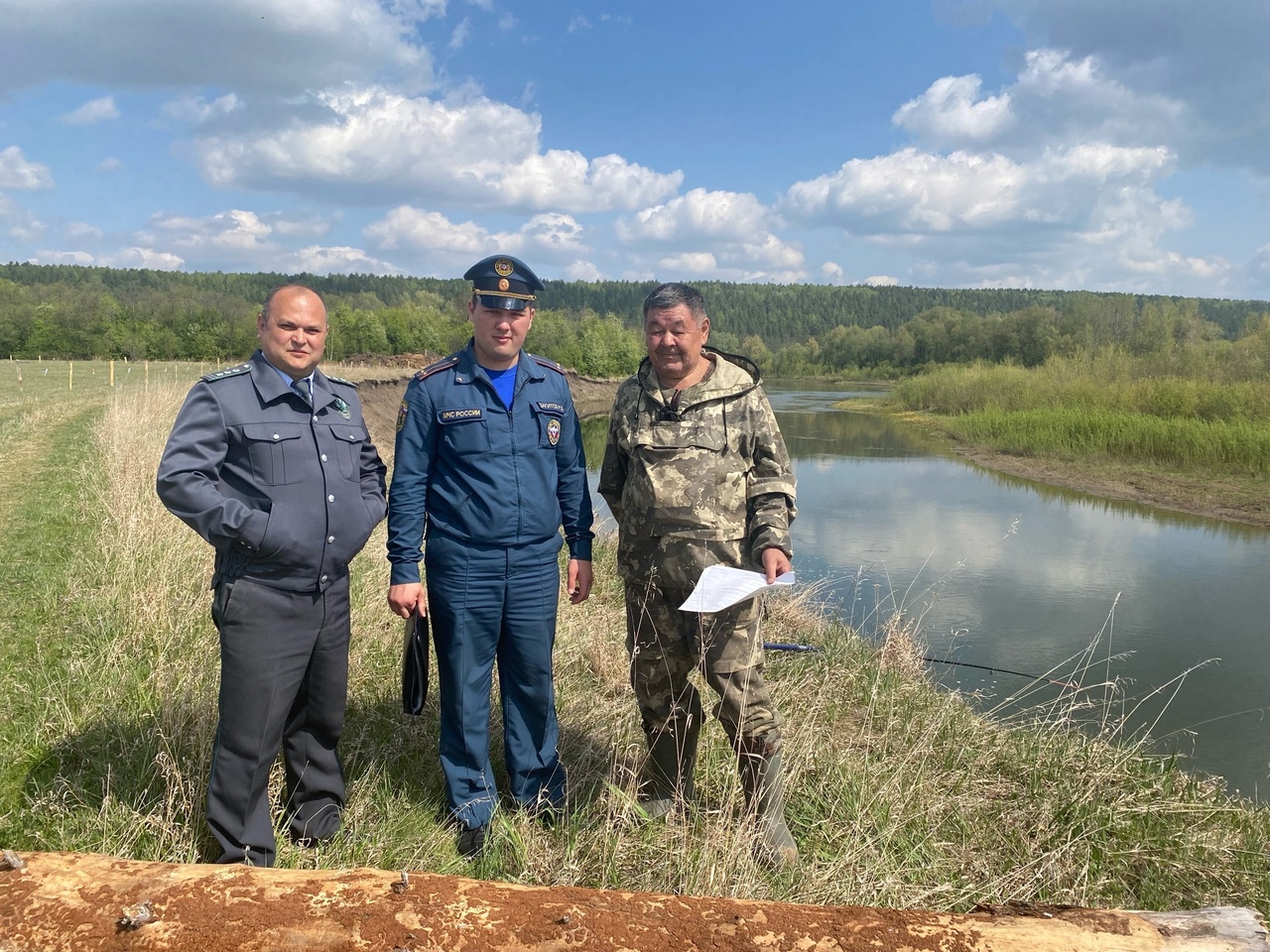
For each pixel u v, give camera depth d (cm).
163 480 214
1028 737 412
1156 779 370
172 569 514
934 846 294
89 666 374
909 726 393
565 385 292
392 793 295
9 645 407
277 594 229
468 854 265
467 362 272
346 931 147
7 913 150
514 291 267
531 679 285
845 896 250
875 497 1366
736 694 268
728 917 156
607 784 282
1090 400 2612
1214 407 2164
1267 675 584
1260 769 446
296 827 259
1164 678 579
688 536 266
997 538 1035
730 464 269
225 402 225
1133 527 1133
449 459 273
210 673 362
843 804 312
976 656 611
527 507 273
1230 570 880
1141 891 286
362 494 254
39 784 278
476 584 271
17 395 1994
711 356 282
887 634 579
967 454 2025
